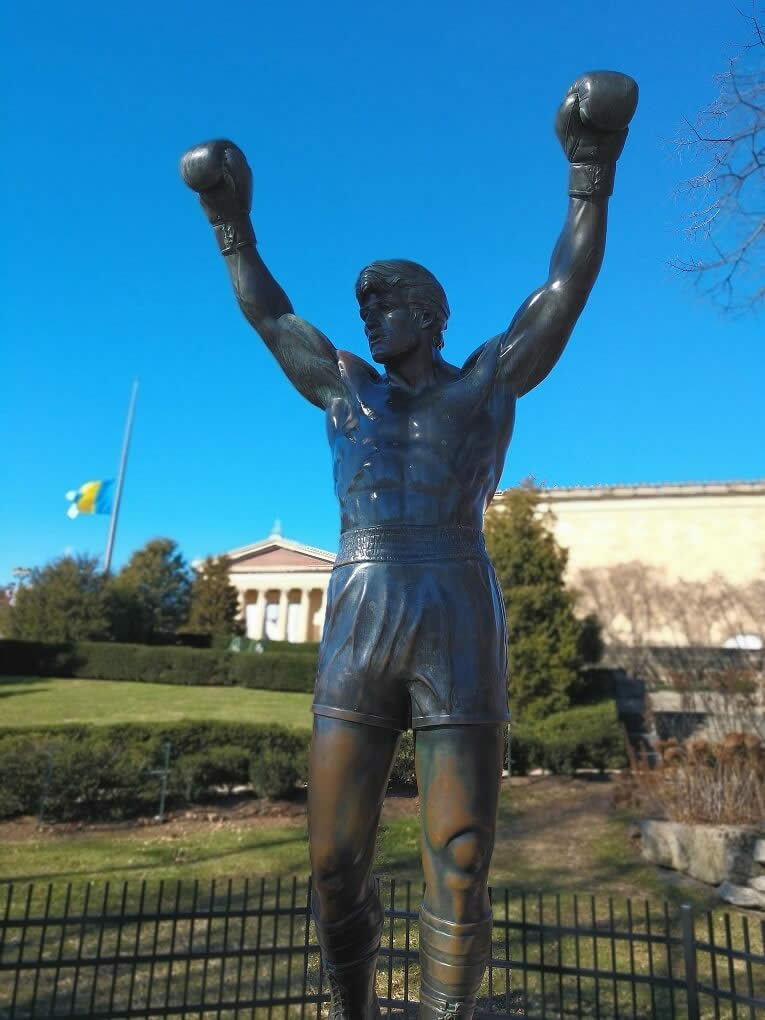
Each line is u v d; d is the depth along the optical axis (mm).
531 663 14055
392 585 2248
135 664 26078
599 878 7953
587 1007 5016
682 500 28234
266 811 10633
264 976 5453
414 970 5336
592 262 2486
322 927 2250
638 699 15242
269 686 24312
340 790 2186
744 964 5750
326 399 2773
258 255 3016
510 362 2521
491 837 2123
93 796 10297
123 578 37688
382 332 2520
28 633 29766
